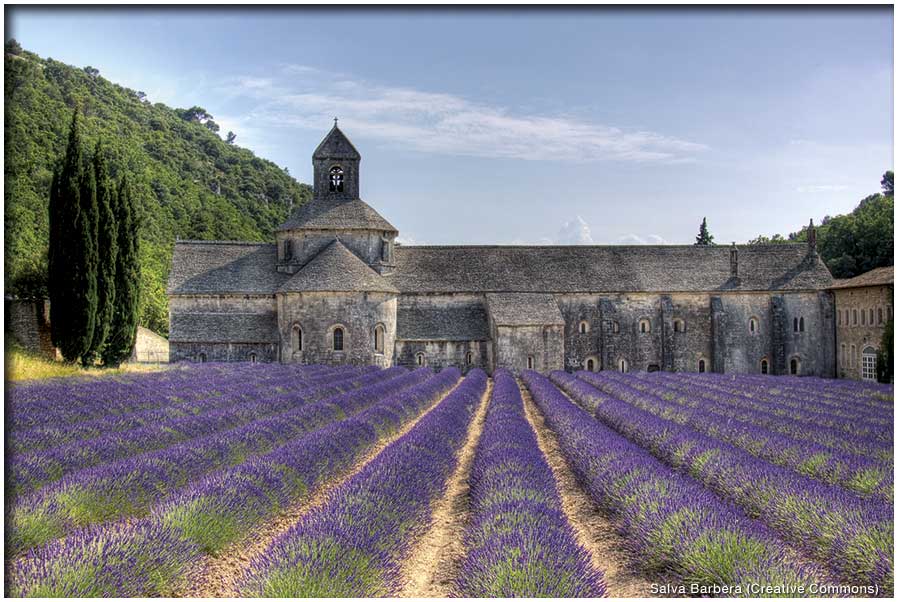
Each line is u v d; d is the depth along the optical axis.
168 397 25.39
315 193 56.41
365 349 47.03
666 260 58.50
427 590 9.95
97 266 35.28
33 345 35.06
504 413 24.23
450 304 54.03
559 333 51.06
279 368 41.66
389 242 54.75
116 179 90.56
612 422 23.98
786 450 17.34
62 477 12.77
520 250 58.53
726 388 37.56
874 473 14.52
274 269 53.12
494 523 10.82
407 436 18.28
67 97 117.19
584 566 9.30
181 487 13.30
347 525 10.05
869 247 69.38
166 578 9.02
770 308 56.16
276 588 8.29
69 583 7.91
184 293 50.00
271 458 14.81
